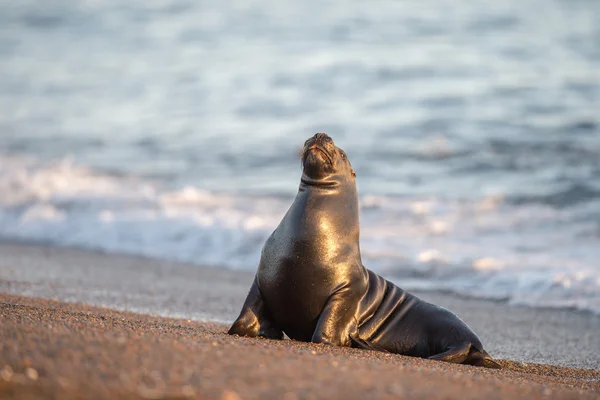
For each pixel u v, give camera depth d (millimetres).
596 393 26547
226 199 80500
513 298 53875
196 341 25906
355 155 95312
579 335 44969
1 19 178875
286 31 155875
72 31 168750
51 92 134125
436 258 61000
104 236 72375
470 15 161250
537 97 113688
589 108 107750
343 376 22609
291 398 19562
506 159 91250
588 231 68000
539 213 73562
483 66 129250
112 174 91750
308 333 33594
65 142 107938
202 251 67688
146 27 166125
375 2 175625
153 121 116188
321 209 32906
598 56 132500
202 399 18938
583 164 88312
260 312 33375
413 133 102125
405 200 78375
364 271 34531
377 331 34125
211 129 110375
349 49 141875
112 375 20188
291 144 101938
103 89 134000
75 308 39688
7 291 46875
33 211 78500
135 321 32875
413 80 124312
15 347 21969
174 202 79750
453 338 33500
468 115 107500
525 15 160500
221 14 171000
